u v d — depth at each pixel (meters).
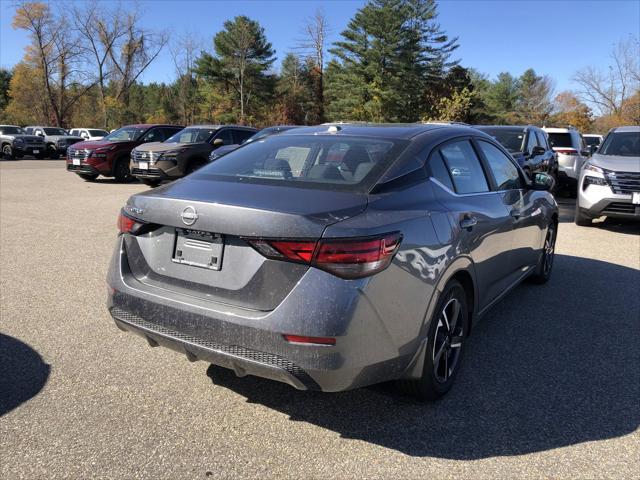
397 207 2.82
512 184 4.51
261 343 2.52
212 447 2.75
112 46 60.28
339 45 53.28
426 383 3.07
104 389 3.30
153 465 2.59
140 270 3.04
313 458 2.67
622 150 9.31
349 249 2.46
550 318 4.70
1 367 3.54
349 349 2.48
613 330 4.44
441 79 55.91
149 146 13.38
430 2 51.53
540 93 83.12
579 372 3.67
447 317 3.29
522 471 2.59
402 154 3.18
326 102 63.06
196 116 66.75
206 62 62.41
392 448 2.77
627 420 3.07
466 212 3.36
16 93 61.78
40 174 18.45
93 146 14.88
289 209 2.56
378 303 2.56
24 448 2.69
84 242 7.19
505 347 4.07
